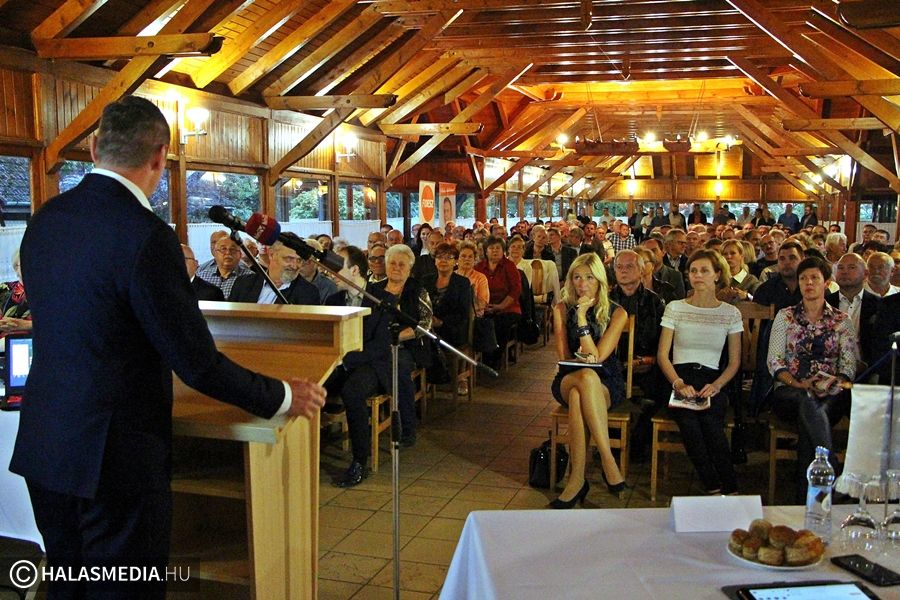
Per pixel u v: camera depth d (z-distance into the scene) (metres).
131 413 1.75
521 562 1.63
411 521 3.71
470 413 5.82
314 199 11.13
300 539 2.41
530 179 22.66
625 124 21.52
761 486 4.19
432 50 11.03
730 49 11.54
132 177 1.78
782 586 1.51
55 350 1.72
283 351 2.41
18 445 1.77
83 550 1.77
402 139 13.15
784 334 3.90
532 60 12.09
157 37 5.98
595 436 3.91
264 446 2.14
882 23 4.09
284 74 9.39
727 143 20.66
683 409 3.93
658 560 1.65
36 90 6.16
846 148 11.98
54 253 1.73
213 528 2.52
